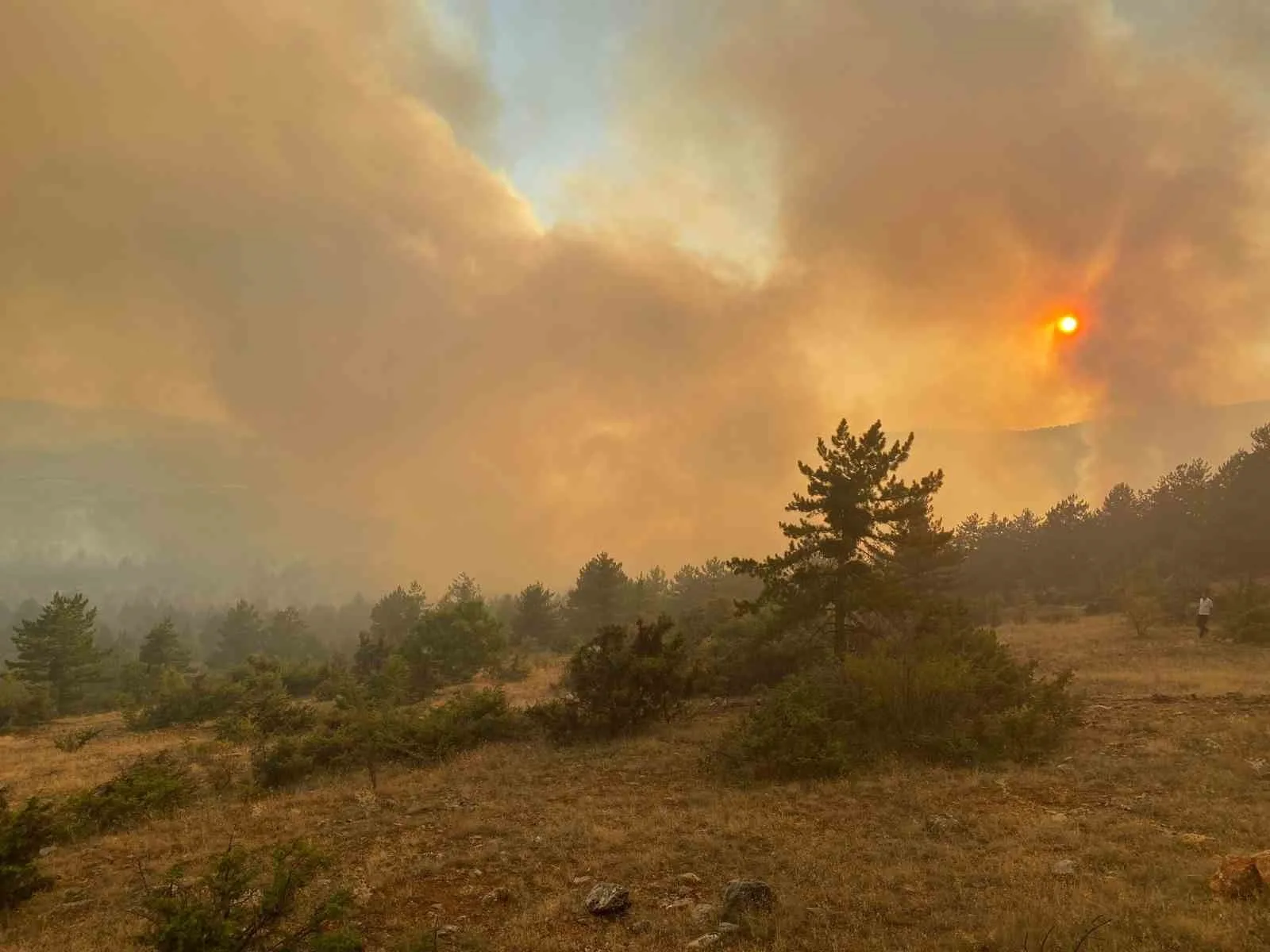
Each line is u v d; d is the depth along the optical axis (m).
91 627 43.72
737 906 5.74
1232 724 11.52
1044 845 6.90
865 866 6.60
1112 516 59.81
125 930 6.10
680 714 15.48
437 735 14.32
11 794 13.76
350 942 5.02
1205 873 5.84
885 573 17.73
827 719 11.06
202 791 12.55
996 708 11.75
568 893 6.45
